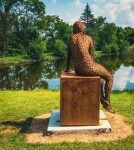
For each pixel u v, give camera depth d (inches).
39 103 430.0
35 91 556.7
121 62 2187.5
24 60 2124.8
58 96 481.1
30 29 2472.9
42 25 2426.2
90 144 262.2
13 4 2052.2
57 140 275.0
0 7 2042.3
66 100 291.9
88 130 286.0
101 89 305.1
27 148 258.8
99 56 2945.4
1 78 1238.9
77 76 295.6
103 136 280.8
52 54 2539.4
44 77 1264.8
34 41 2345.0
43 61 2187.5
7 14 2071.9
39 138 281.6
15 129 313.6
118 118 333.7
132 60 2381.9
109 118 335.0
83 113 293.6
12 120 347.9
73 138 277.7
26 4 2161.7
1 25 2129.7
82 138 277.1
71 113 293.6
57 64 1931.6
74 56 301.0
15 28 2440.9
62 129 286.5
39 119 343.6
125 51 3368.6
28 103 430.9
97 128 286.7
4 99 463.5
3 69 1608.0
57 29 3122.5
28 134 294.2
